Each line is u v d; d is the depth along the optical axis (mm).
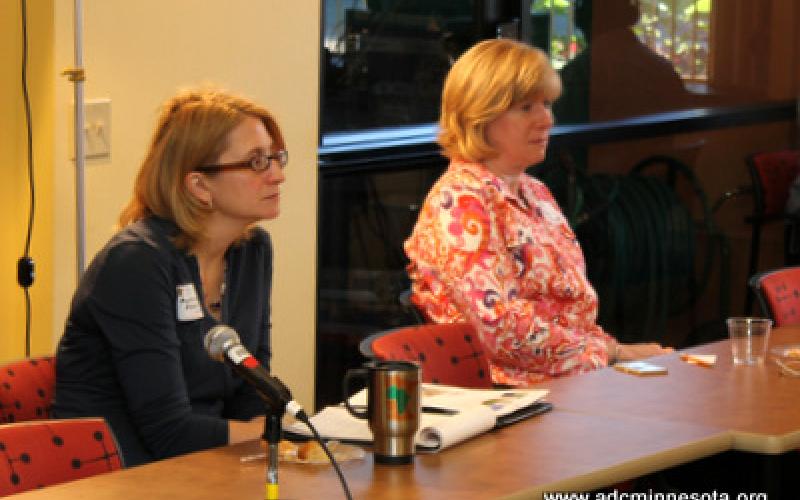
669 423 3309
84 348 3596
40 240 4887
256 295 3930
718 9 7723
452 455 2984
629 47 7441
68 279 4902
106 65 4996
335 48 6184
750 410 3480
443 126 4773
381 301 6520
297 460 2918
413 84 6547
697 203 7770
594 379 3877
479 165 4664
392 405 2891
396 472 2844
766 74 7902
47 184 4844
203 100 3748
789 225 7973
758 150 7914
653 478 3908
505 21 6887
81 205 4652
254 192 3711
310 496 2670
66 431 2885
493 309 4449
